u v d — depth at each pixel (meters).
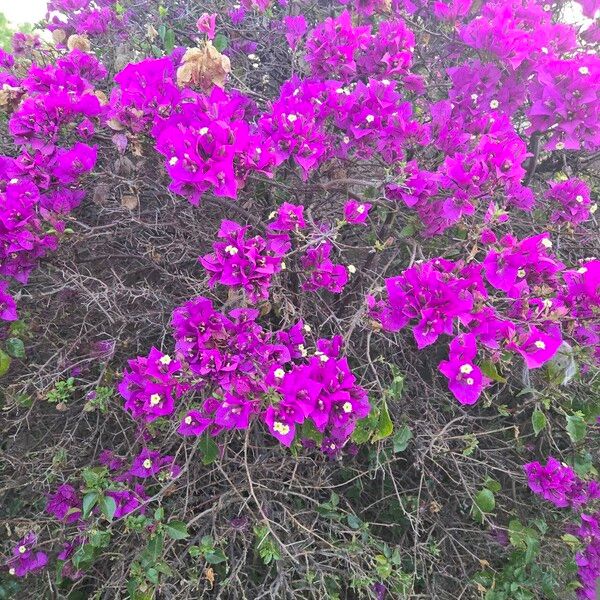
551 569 0.63
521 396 0.73
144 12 0.99
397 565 0.61
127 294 0.64
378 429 0.55
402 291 0.51
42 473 0.63
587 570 0.62
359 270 0.66
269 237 0.55
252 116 0.76
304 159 0.58
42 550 0.62
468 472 0.69
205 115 0.56
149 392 0.50
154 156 0.67
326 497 0.70
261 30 0.92
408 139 0.66
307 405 0.49
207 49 0.61
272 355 0.52
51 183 0.61
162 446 0.60
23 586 0.67
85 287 0.62
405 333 0.73
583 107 0.65
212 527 0.58
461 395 0.50
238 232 0.51
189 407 0.56
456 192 0.58
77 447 0.63
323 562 0.59
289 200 0.69
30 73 0.65
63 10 0.93
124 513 0.57
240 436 0.60
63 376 0.66
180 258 0.68
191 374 0.50
